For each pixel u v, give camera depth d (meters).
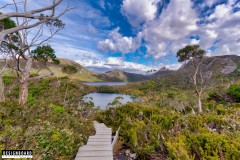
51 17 4.49
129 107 10.55
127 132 7.06
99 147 5.38
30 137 3.16
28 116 4.66
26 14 3.77
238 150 3.15
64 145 3.91
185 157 3.20
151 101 25.23
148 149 4.62
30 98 12.44
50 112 6.63
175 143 3.78
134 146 5.86
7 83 17.98
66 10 4.92
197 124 5.20
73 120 7.07
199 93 20.31
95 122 10.79
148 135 5.78
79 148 5.21
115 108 11.52
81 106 16.86
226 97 20.19
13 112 4.73
